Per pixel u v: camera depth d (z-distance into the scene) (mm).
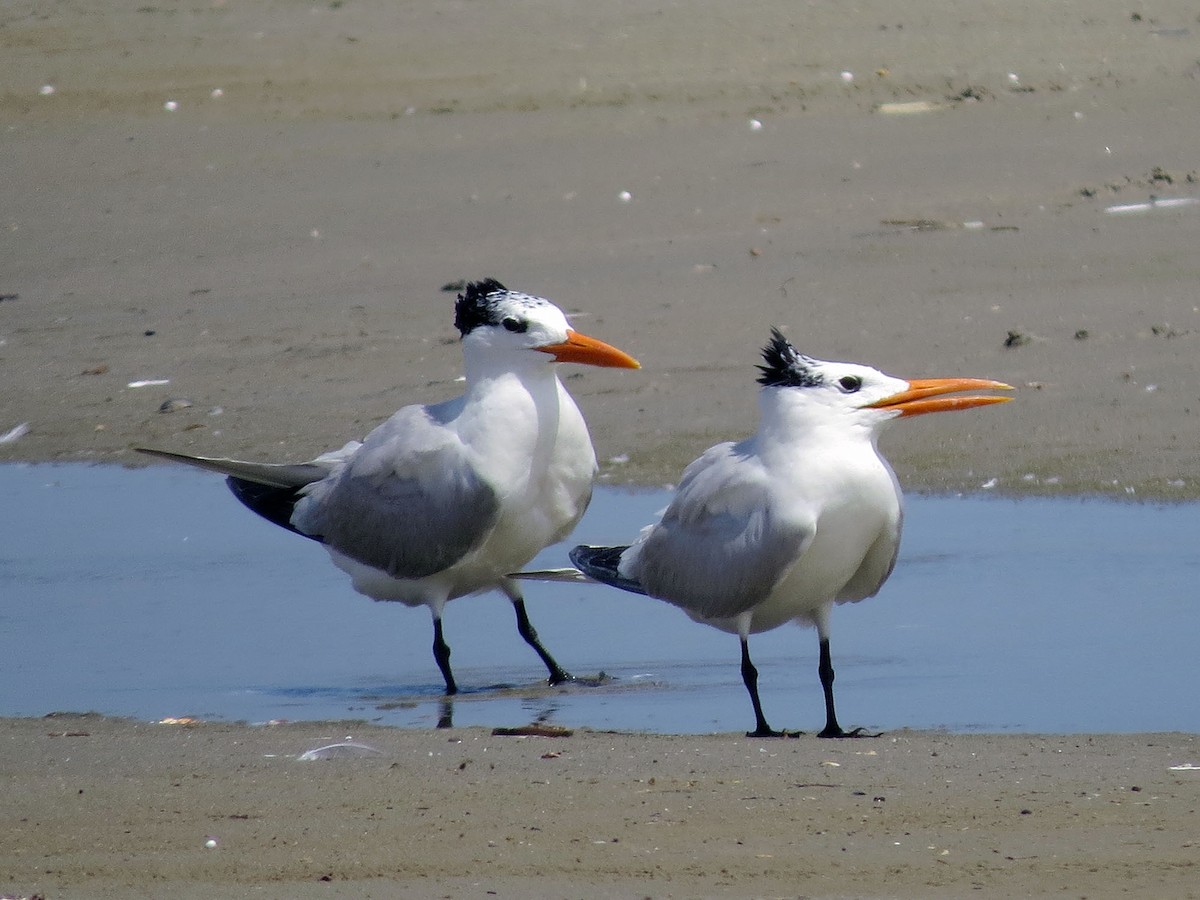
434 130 30703
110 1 41094
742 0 37938
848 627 12141
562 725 10523
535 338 11891
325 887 7293
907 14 35969
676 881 7250
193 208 27109
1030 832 7738
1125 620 11766
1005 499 14852
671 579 10797
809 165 26859
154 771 9148
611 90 32250
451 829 7996
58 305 23047
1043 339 18406
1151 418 16141
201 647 12531
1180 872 7180
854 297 20391
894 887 7121
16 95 34000
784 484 10156
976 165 26156
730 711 10703
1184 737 9344
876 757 9109
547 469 12047
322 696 11383
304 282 23094
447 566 11992
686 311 20406
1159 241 21484
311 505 12758
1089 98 29625
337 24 38219
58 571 14484
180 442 18078
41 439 18547
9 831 8180
